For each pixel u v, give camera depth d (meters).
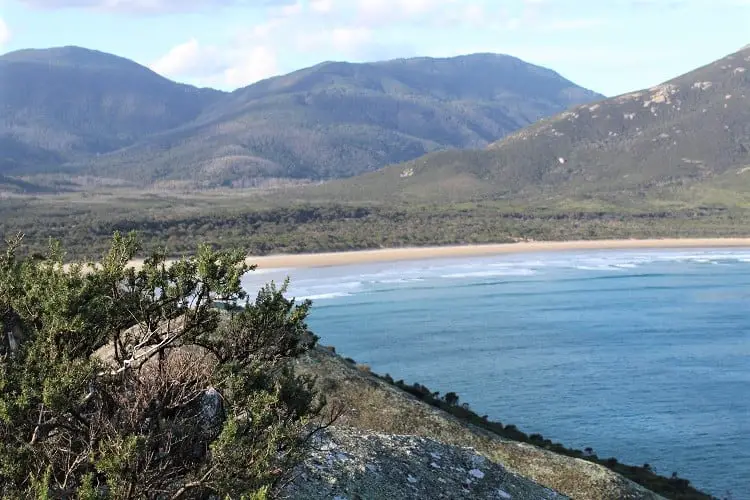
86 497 12.23
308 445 19.53
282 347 17.58
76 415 13.64
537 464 37.31
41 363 13.44
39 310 14.65
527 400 71.94
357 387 41.66
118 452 12.94
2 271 15.57
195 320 15.88
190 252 185.75
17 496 12.21
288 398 16.97
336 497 21.67
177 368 16.11
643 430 64.38
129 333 16.61
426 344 94.75
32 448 12.88
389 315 114.62
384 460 25.94
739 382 79.44
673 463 57.34
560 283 152.25
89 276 15.02
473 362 85.75
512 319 112.44
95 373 14.03
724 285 149.38
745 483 53.94
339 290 140.12
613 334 102.88
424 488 25.00
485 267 180.88
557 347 94.44
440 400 55.78
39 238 185.50
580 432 63.62
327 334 100.81
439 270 174.62
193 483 13.68
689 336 102.50
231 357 16.70
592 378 79.94
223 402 16.25
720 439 62.34
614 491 35.12
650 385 78.00
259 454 14.16
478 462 29.06
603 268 178.38
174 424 14.66
